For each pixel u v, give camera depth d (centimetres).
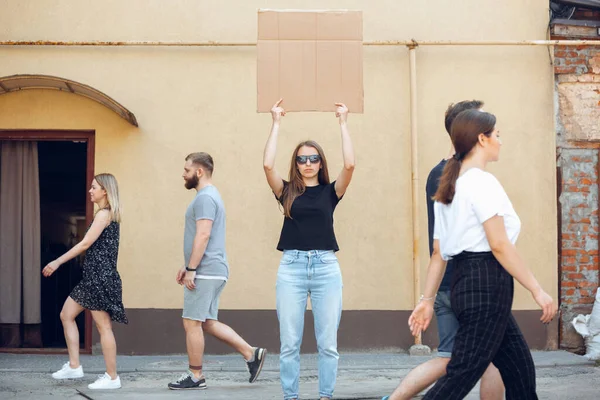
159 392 598
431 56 825
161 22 816
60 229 941
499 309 366
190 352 608
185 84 813
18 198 824
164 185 805
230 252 806
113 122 807
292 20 578
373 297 806
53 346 842
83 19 814
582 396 583
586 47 836
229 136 812
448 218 385
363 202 812
